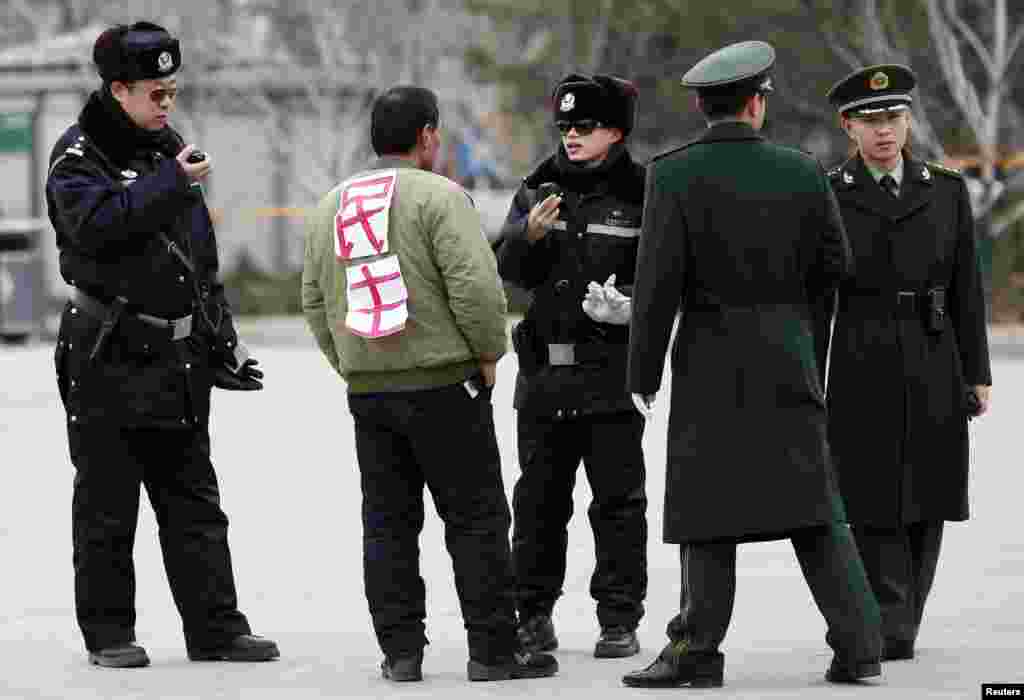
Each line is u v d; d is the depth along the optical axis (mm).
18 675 26984
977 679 25672
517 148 132500
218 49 132125
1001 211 103438
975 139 104000
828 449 25125
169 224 27250
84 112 26969
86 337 27188
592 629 30359
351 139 131250
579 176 28094
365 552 26516
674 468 24969
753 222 24609
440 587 33875
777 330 24703
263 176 135000
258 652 27984
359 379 26250
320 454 52125
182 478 27938
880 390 27859
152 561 36688
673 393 25109
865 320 28031
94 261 26984
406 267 25750
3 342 109625
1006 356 81500
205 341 27859
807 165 24891
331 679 26469
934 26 95750
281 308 126625
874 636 25016
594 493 28344
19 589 33938
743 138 24828
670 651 25281
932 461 27859
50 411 65000
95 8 134750
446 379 25953
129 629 27859
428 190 25797
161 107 26891
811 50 108812
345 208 26094
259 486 46281
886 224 27922
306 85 130875
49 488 46406
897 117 27766
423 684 26016
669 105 120188
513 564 28562
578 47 120688
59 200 26562
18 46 149875
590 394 27859
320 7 130375
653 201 24797
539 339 28281
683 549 25453
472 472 26094
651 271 24688
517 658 26328
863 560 27766
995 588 32562
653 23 117125
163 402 27266
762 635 29156
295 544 38281
